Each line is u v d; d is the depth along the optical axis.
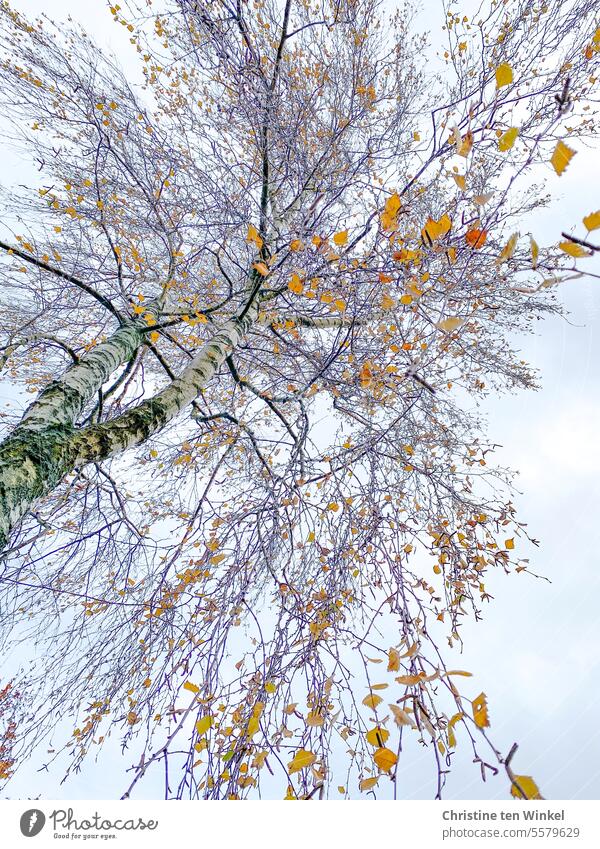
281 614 2.05
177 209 3.27
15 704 2.78
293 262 2.71
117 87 3.21
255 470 3.53
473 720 1.12
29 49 3.04
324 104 3.54
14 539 2.37
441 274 1.87
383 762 1.22
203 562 2.39
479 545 2.48
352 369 2.95
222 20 2.80
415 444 3.11
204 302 3.93
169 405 2.33
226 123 3.32
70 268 3.25
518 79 2.48
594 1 2.47
